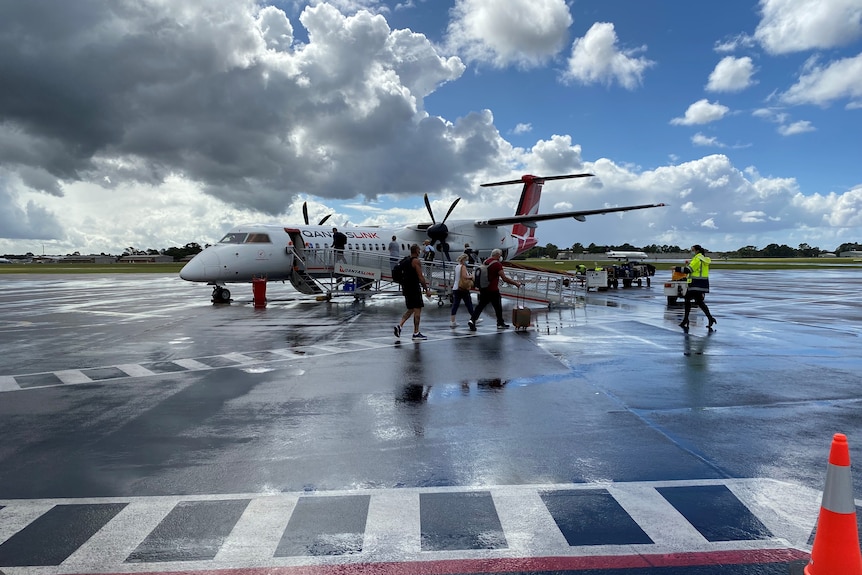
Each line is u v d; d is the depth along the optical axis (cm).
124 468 477
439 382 791
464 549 344
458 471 467
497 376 828
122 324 1517
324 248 2428
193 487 437
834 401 681
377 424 597
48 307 2102
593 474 459
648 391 734
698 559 331
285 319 1612
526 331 1317
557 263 9381
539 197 3506
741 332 1285
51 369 898
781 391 731
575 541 353
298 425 594
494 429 578
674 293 1942
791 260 12950
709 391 732
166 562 331
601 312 1761
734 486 434
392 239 2483
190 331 1357
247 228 2286
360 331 1338
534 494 421
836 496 297
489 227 3044
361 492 427
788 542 350
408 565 326
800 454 502
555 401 686
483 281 1344
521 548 344
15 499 417
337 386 771
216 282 2205
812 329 1333
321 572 320
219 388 763
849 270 6444
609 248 14100
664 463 482
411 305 1180
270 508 400
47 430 581
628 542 351
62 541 355
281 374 852
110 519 384
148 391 748
